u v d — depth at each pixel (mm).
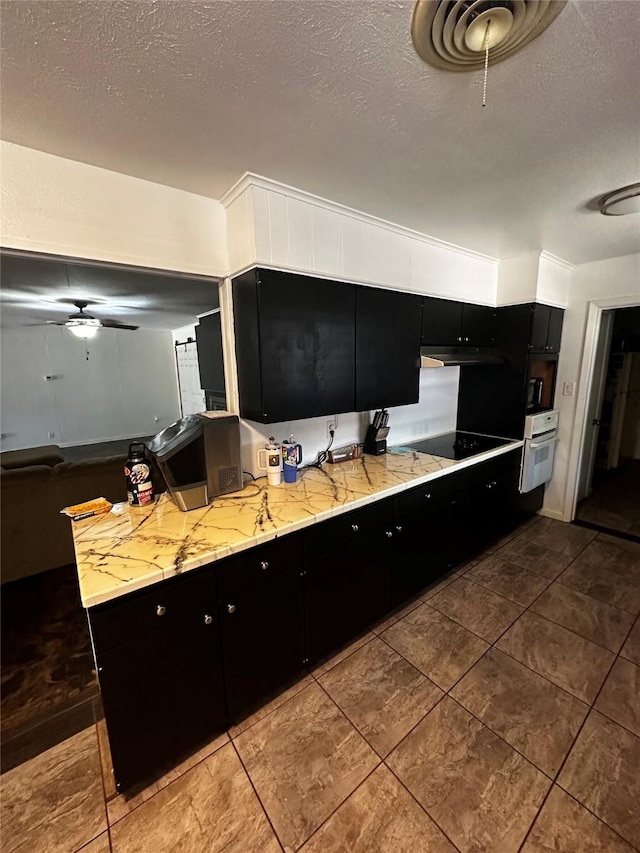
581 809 1277
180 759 1463
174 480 1697
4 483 2572
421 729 1568
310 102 1167
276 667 1680
